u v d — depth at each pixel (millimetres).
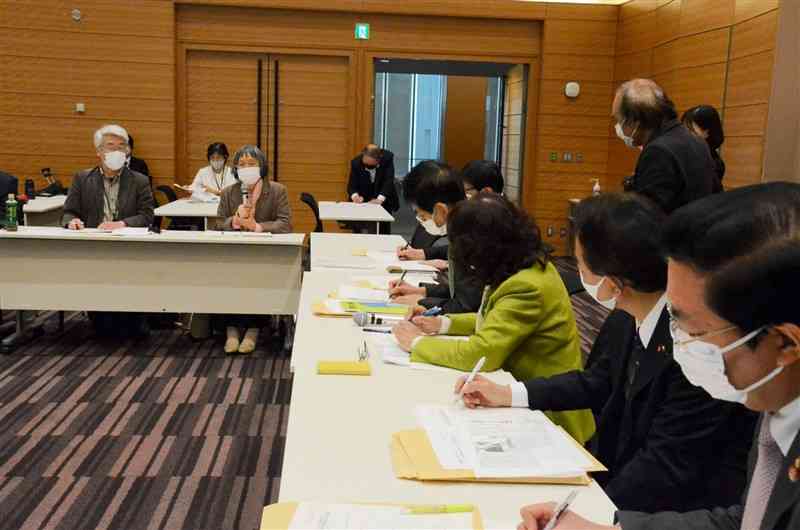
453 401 1817
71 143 8266
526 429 1628
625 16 8391
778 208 836
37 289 4586
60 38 8117
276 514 1257
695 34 6902
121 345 4918
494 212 2139
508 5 8477
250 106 8516
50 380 4191
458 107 10070
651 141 3068
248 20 8336
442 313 2664
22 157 8258
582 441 2100
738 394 931
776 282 818
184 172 8516
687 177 2979
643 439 1590
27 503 2811
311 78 8539
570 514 1222
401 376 2016
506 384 1870
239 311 4691
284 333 5168
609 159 8789
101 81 8211
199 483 3016
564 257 8797
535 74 8711
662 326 1578
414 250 4012
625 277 1539
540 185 8805
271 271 4680
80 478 3023
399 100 9953
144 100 8266
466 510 1277
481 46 8625
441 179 2902
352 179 7820
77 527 2654
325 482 1393
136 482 3006
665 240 913
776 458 974
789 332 834
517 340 2090
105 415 3699
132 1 8117
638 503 1485
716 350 897
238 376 4352
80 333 5180
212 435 3492
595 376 1847
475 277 2211
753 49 5969
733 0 6273
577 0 8547
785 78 5629
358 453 1520
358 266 3752
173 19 8164
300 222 8734
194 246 4617
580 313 6168
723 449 1466
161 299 4645
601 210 1565
